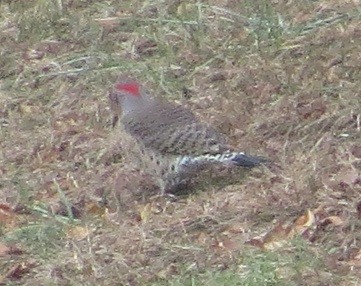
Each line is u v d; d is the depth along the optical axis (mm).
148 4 16141
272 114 13234
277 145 12609
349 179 11602
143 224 11516
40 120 14227
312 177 11711
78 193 12422
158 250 11055
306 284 10117
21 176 13000
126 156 12641
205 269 10602
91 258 11062
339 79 13727
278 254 10578
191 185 12234
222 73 14312
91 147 13336
